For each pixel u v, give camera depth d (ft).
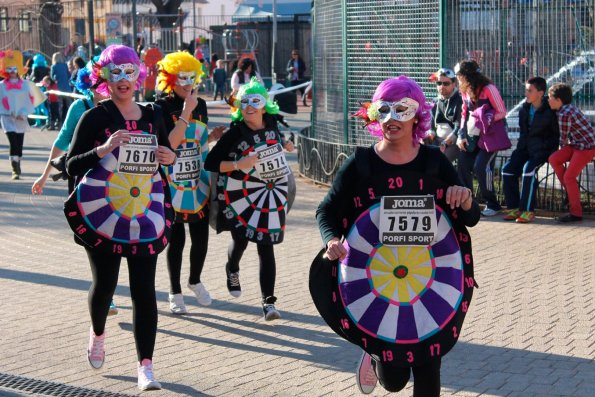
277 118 26.08
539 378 20.21
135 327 19.49
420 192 15.74
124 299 27.63
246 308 26.63
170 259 25.86
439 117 39.83
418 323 15.78
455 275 15.92
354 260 15.92
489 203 40.55
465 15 44.96
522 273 29.86
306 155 52.24
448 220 15.92
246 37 128.36
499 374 20.54
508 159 42.60
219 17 153.69
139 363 19.51
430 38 45.47
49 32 120.06
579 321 24.43
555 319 24.64
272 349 22.81
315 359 21.99
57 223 40.01
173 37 125.08
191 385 20.11
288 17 141.38
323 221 15.85
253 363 21.71
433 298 15.81
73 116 23.21
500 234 36.50
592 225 38.04
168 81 25.12
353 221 15.97
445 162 15.87
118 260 19.88
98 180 19.38
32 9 120.26
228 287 26.71
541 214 40.29
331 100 52.39
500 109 38.83
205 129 25.71
